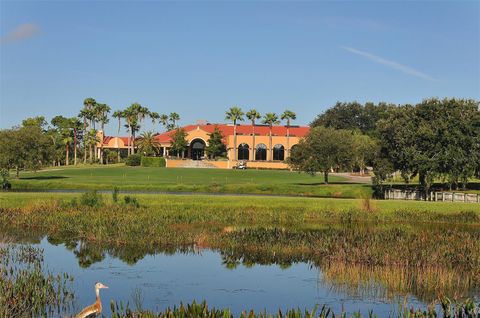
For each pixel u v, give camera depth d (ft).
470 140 212.43
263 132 483.92
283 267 87.81
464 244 100.53
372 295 70.49
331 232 116.67
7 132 283.79
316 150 264.72
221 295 70.69
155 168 396.37
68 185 252.83
